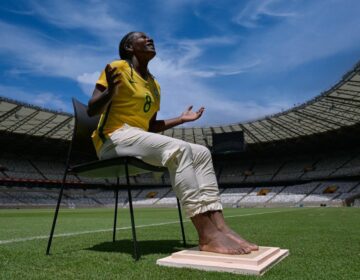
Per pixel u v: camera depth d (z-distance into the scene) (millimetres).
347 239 4746
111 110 3312
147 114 3457
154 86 3625
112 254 3197
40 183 46250
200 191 2904
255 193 47875
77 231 6711
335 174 42656
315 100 32094
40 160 49594
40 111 34969
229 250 2682
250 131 42531
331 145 44656
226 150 43062
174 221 10828
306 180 45500
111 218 14070
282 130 40594
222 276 2211
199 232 2865
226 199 47656
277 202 41688
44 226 8742
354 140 41875
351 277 2275
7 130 38531
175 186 2906
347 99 30562
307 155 49719
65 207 44438
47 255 3213
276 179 47938
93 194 52844
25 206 40844
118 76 2844
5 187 43688
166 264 2600
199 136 45938
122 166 3221
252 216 13695
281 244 4137
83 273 2348
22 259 2971
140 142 3064
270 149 48156
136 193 53500
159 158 3016
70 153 3443
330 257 3096
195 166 2984
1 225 9320
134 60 3477
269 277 2205
